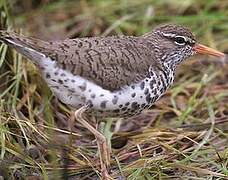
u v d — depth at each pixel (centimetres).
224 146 1216
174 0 1642
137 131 1273
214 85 1434
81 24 1628
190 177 1117
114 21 1609
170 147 1201
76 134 1226
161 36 1196
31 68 1336
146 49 1152
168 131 1262
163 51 1188
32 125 1195
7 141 1145
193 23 1592
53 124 1250
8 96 1268
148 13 1605
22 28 1482
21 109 1282
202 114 1335
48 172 1136
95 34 1595
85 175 1150
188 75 1466
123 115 1127
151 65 1134
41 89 1322
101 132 1246
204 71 1472
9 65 1301
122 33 1586
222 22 1590
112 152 1220
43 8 1630
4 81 1287
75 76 1060
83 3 1673
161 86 1152
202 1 1638
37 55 1048
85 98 1078
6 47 1266
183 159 1165
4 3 1311
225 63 1496
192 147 1205
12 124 1195
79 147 1211
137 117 1344
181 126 1284
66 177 1091
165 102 1382
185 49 1220
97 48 1092
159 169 1124
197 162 1166
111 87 1081
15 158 1140
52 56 1049
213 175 1120
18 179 1110
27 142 1161
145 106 1134
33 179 1112
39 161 1158
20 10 1625
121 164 1178
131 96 1102
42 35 1570
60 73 1056
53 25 1614
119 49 1109
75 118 1159
